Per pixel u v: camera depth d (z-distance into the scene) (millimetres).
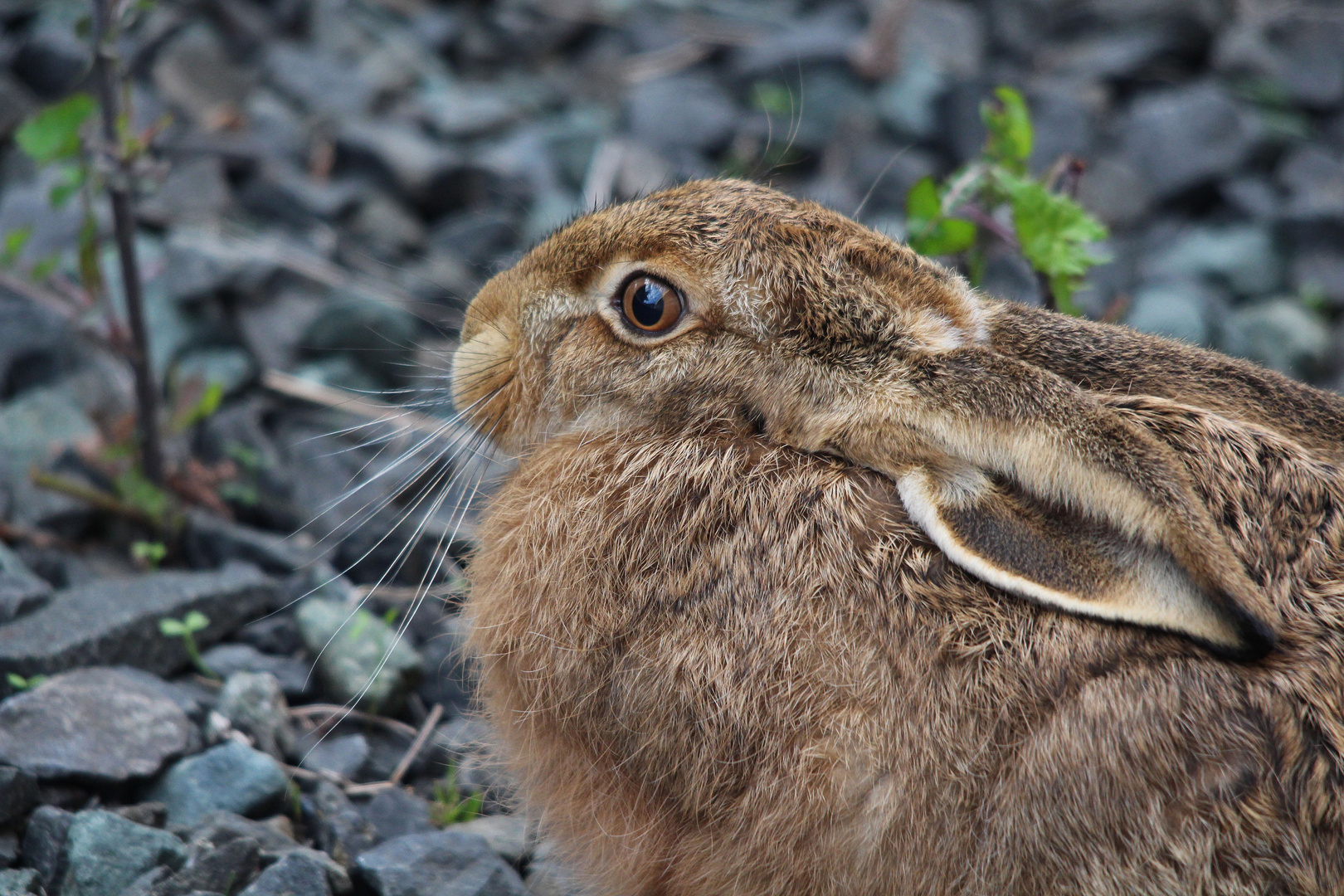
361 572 9844
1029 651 5695
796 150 15039
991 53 16734
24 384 11266
